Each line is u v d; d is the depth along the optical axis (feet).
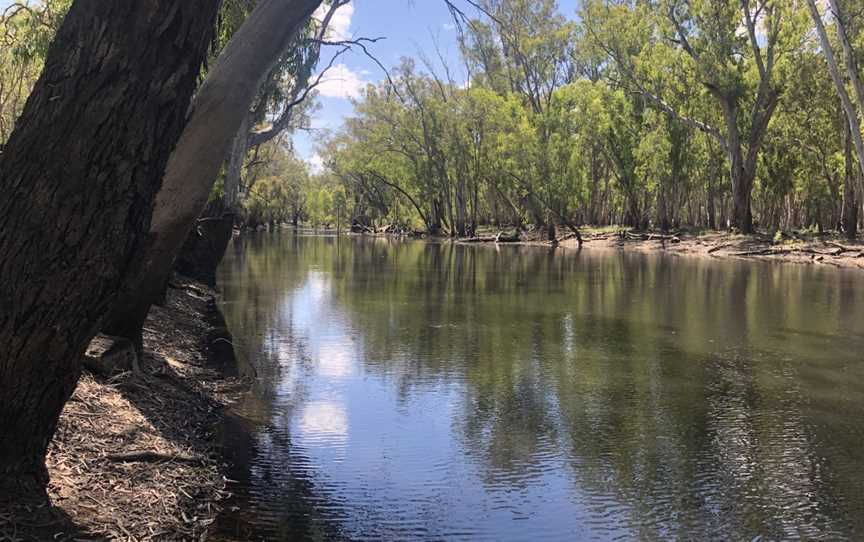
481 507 16.79
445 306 54.44
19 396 11.12
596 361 34.32
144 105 10.62
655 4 148.97
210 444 19.86
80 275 10.62
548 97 177.99
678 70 149.38
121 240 10.90
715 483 18.66
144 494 15.25
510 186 180.96
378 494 17.30
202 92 14.71
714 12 137.08
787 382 30.32
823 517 16.60
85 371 20.89
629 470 19.51
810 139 140.36
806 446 21.74
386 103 187.21
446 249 147.95
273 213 272.31
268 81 52.11
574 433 22.80
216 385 27.25
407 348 36.96
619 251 144.77
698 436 22.68
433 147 189.67
